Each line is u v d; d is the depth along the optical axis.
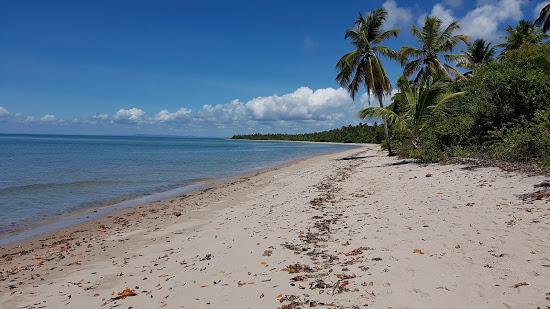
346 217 7.89
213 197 13.84
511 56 19.94
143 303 4.36
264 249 6.08
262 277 4.75
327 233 6.73
